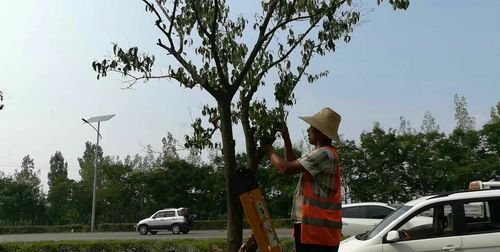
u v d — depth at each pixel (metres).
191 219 32.28
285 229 29.42
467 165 31.69
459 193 7.77
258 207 3.82
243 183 3.87
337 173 3.93
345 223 15.55
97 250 14.96
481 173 31.00
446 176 31.98
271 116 7.74
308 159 3.82
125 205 42.34
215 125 8.71
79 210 44.25
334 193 3.87
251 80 8.15
